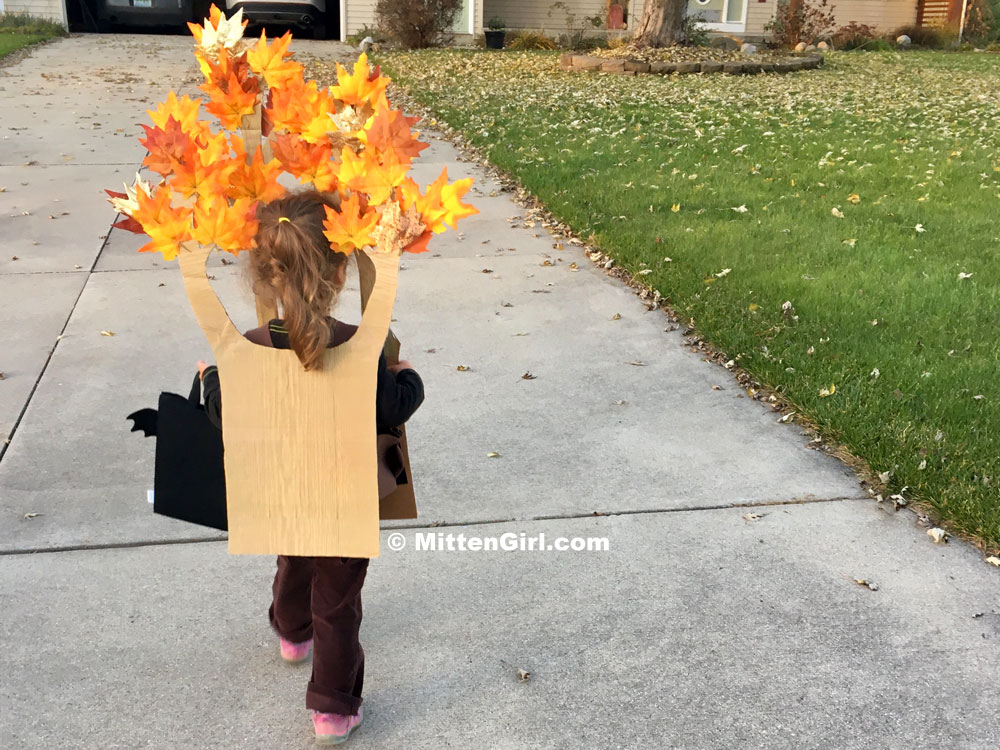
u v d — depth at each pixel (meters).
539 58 18.36
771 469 3.51
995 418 3.74
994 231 6.44
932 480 3.31
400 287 5.47
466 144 9.47
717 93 13.58
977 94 14.52
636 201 7.12
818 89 14.55
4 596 2.70
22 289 5.27
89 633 2.55
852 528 3.12
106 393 4.02
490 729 2.26
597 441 3.71
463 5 21.22
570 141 9.43
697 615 2.68
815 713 2.32
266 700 2.33
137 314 4.94
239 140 2.03
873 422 3.73
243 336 1.94
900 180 8.03
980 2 26.45
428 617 2.66
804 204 7.11
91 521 3.08
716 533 3.09
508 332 4.82
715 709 2.33
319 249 1.79
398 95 12.89
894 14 26.94
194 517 2.07
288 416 1.92
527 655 2.52
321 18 20.41
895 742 2.22
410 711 2.32
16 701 2.30
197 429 2.02
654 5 17.94
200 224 1.73
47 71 13.87
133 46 17.72
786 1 24.72
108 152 8.67
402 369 2.08
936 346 4.47
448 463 3.52
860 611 2.70
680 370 4.39
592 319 5.01
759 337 4.60
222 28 2.01
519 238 6.47
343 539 1.99
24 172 7.88
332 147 1.90
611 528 3.12
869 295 5.14
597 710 2.33
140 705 2.30
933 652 2.54
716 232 6.31
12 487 3.26
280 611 2.36
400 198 1.77
